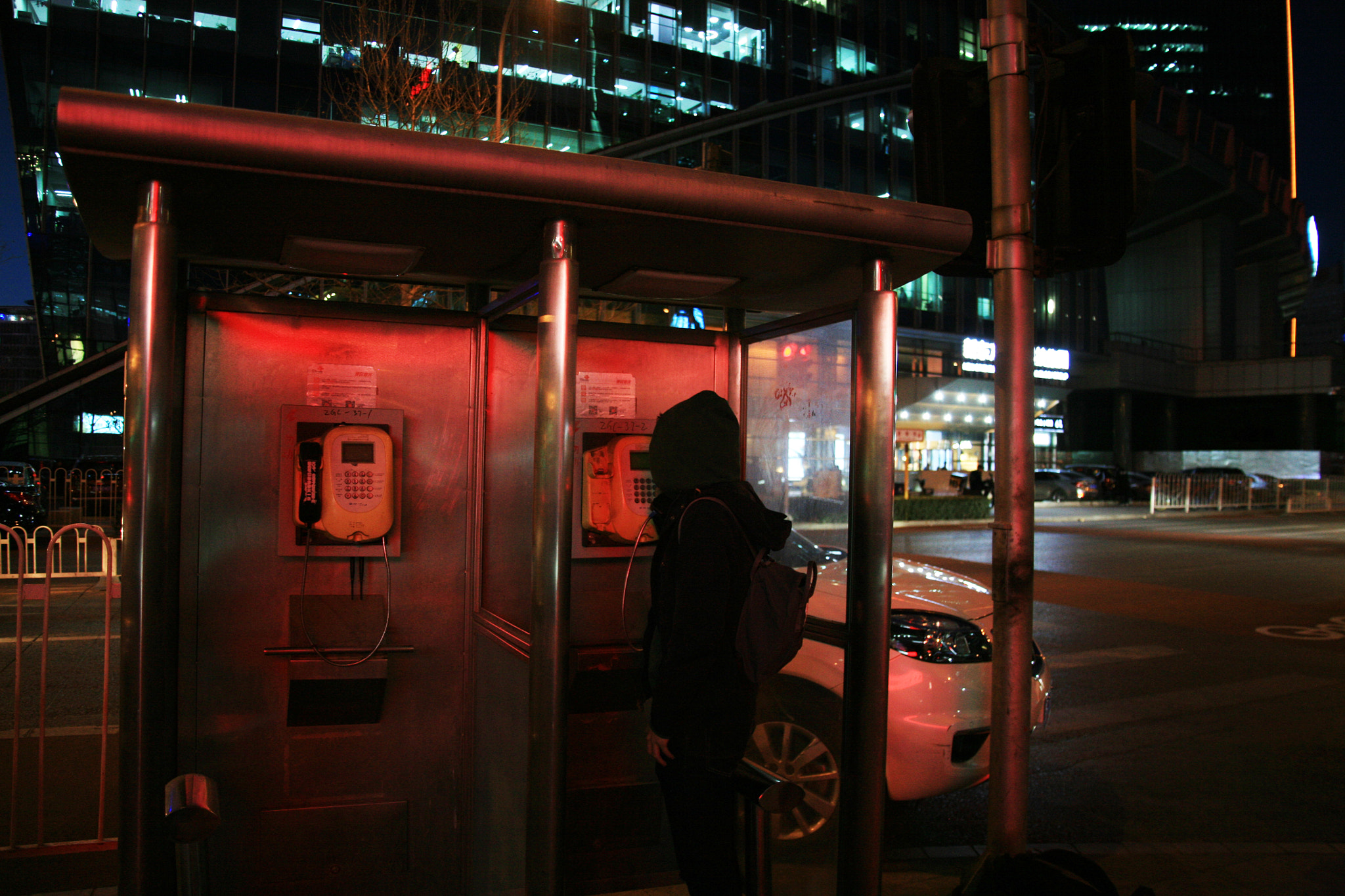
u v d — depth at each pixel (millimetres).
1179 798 4594
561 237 2211
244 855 2898
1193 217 54688
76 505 15602
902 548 17766
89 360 24219
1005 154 3205
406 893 3090
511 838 2797
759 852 2088
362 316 3051
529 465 3100
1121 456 48469
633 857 3197
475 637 3139
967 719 3725
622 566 3303
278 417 2947
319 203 2117
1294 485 35594
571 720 3150
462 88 11602
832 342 2795
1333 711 6203
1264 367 50562
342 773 3020
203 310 2865
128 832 2012
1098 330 48438
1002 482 3160
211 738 2855
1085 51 3320
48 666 6887
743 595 2160
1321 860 3824
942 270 3438
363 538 2912
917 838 4090
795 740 3480
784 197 2279
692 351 3467
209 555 2857
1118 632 9016
